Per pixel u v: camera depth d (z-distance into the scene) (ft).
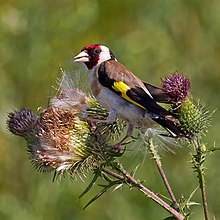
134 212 48.52
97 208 48.52
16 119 32.94
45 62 51.47
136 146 32.32
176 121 31.96
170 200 30.40
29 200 48.70
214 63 54.90
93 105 34.06
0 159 49.60
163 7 53.93
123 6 53.78
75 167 31.63
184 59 54.24
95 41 52.65
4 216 48.21
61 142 31.45
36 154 31.60
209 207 49.03
